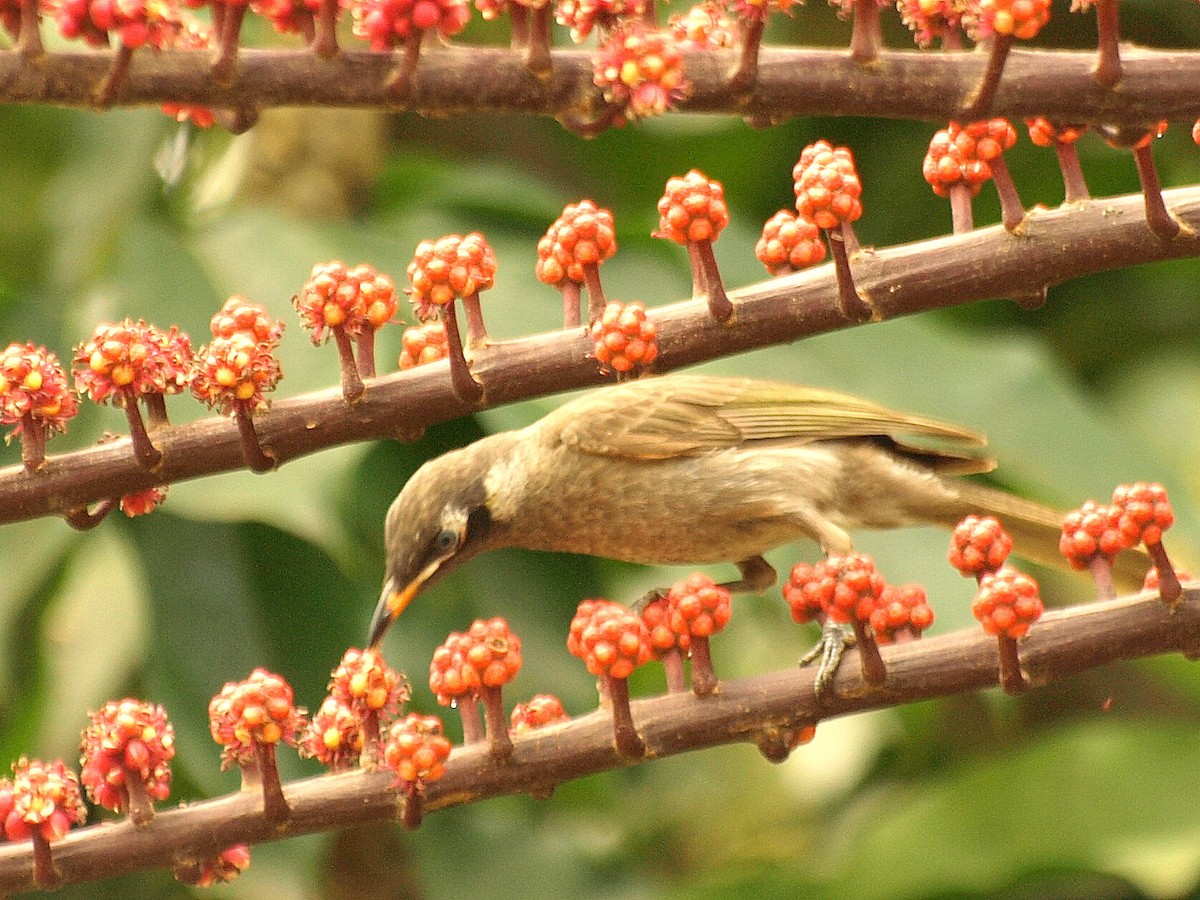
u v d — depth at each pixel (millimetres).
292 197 14164
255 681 6230
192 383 6270
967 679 6371
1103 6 5934
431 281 6293
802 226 6668
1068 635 6336
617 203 15773
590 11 5816
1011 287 6523
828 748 16094
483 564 12430
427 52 5742
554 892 12820
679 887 13219
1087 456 12734
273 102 5664
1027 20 5688
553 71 5750
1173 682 13773
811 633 12797
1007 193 6539
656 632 6461
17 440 11500
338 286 6426
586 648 6234
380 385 6488
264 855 11609
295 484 10617
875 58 5922
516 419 11852
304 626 12016
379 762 6414
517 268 13188
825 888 12336
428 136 16266
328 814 6324
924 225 14930
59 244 12961
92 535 12555
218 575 12055
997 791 12609
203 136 13734
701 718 6410
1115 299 15086
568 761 6379
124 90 5516
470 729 6461
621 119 5871
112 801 6340
